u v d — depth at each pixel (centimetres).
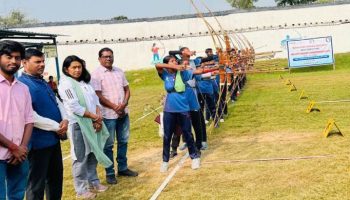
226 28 2672
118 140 532
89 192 468
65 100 433
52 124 367
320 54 2178
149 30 2736
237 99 1244
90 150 447
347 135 650
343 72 1964
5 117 310
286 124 802
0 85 311
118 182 515
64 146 800
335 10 2591
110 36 2755
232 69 948
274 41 2645
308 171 486
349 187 423
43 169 370
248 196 426
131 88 2269
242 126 820
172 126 541
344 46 2592
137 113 1169
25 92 328
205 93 803
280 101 1134
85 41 2742
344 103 1009
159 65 531
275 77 1978
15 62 311
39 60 371
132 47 2748
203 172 527
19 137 318
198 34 2688
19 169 326
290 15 2630
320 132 695
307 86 1453
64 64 445
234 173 511
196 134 617
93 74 500
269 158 562
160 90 1914
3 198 304
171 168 563
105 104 497
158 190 469
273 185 452
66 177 565
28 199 370
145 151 684
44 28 2723
